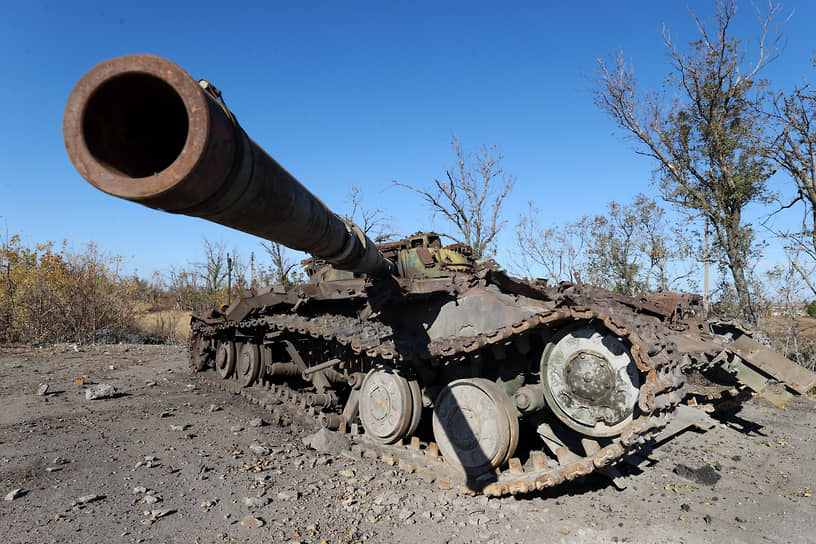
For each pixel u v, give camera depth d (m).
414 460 6.04
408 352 5.96
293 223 2.64
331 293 7.81
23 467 5.62
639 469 6.27
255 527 4.35
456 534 4.41
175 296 37.12
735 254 17.09
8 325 18.88
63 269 19.67
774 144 15.92
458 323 6.20
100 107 1.63
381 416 6.62
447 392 5.98
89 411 8.36
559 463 5.30
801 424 8.47
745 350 7.70
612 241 22.56
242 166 1.87
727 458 6.73
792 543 4.38
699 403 9.12
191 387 10.88
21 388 10.16
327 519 4.59
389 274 6.41
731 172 17.30
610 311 4.71
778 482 5.87
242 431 7.45
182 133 1.92
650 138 19.05
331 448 6.58
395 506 4.94
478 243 27.27
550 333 5.34
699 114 18.03
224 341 11.40
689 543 4.36
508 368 5.84
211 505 4.78
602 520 4.78
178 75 1.57
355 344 6.29
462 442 5.68
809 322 19.81
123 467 5.76
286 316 8.59
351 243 3.86
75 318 19.17
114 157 1.67
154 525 4.34
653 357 4.34
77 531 4.18
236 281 32.62
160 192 1.57
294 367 10.18
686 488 5.64
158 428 7.45
